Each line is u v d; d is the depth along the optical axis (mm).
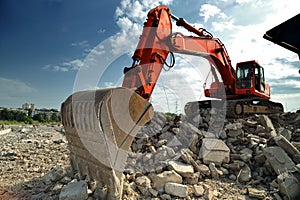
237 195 3816
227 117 9023
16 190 3779
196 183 4090
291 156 4594
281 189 3691
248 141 5598
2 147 7348
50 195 3484
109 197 3072
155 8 5020
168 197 3514
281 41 3811
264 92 10453
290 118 8320
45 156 5969
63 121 3922
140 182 3736
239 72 9758
